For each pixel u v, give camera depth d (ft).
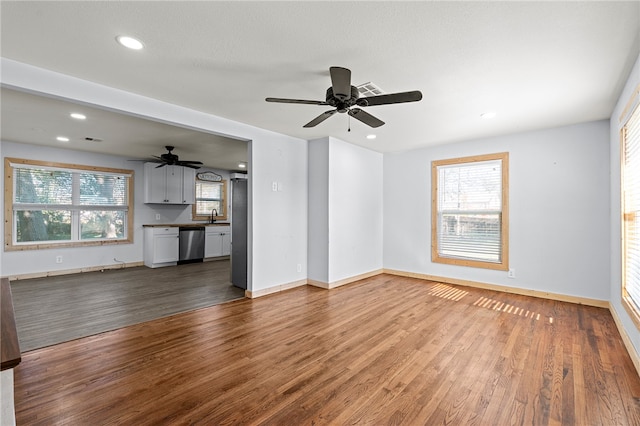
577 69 7.95
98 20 6.05
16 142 16.67
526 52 7.14
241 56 7.45
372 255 18.24
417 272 17.70
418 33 6.44
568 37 6.51
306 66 7.93
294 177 15.47
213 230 24.20
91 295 13.99
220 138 15.70
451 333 9.69
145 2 5.51
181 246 22.22
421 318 11.03
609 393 6.51
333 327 10.19
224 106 10.89
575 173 12.90
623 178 9.46
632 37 6.47
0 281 7.09
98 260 19.75
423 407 6.07
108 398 6.32
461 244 16.15
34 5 5.55
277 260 14.67
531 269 13.93
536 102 10.30
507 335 9.52
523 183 14.11
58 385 6.78
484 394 6.50
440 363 7.81
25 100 10.37
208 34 6.53
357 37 6.62
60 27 6.27
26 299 13.32
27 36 6.58
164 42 6.86
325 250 15.43
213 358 8.05
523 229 14.14
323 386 6.79
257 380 7.02
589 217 12.61
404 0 5.42
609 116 11.79
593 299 12.49
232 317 11.14
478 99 10.05
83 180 19.27
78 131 14.34
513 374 7.29
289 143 15.19
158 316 11.25
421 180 17.53
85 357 8.09
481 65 7.79
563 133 13.14
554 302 12.99
